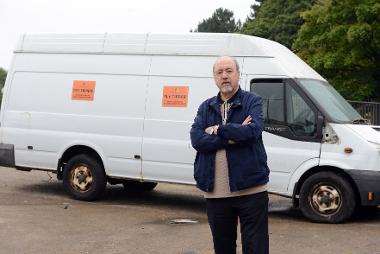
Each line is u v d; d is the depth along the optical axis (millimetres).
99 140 10984
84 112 11141
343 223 9352
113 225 8930
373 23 28266
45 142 11492
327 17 29859
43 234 8141
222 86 5016
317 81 10227
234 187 4879
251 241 4953
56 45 11562
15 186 12961
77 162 11266
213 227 5102
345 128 9258
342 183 9227
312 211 9430
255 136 4859
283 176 9578
